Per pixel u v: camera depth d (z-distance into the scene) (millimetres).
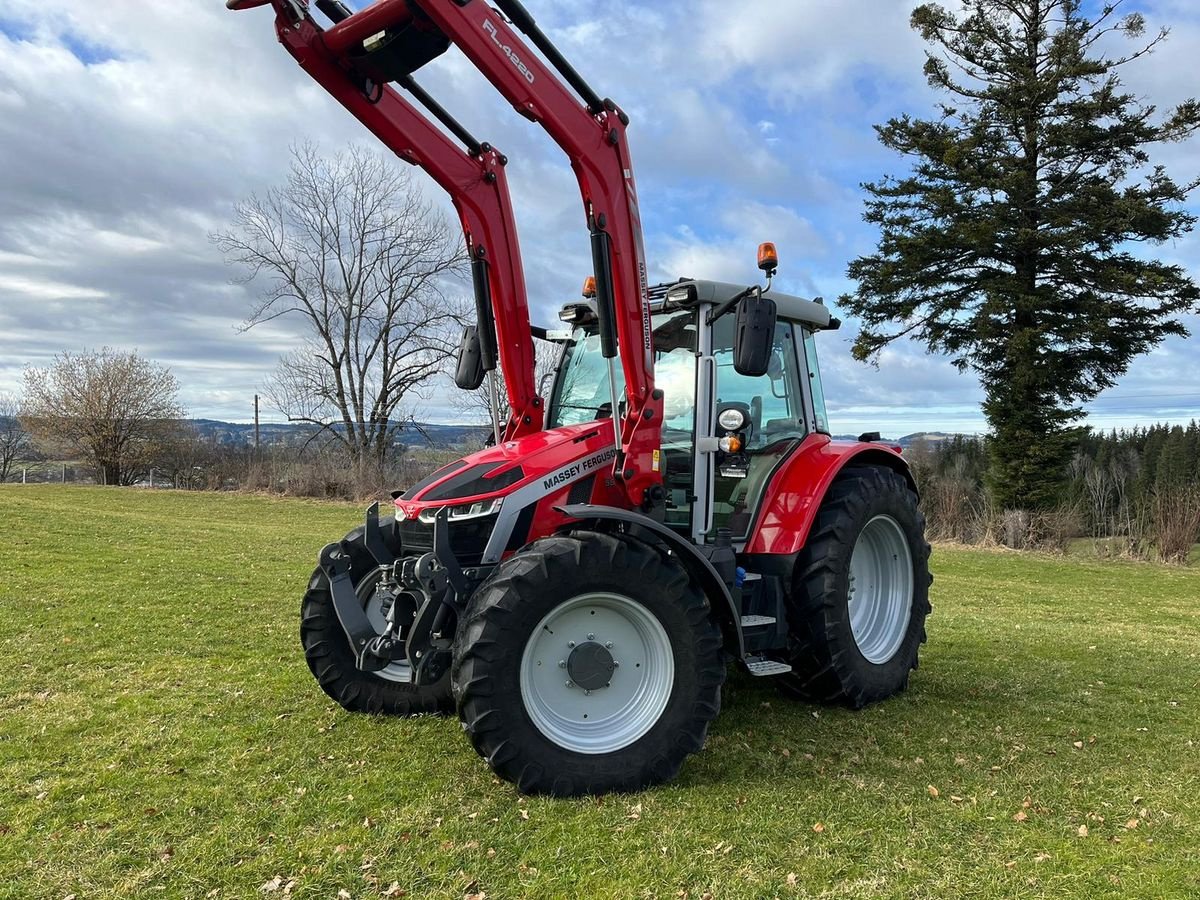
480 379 4789
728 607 3727
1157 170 19516
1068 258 19609
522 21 3449
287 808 3127
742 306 3863
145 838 2877
